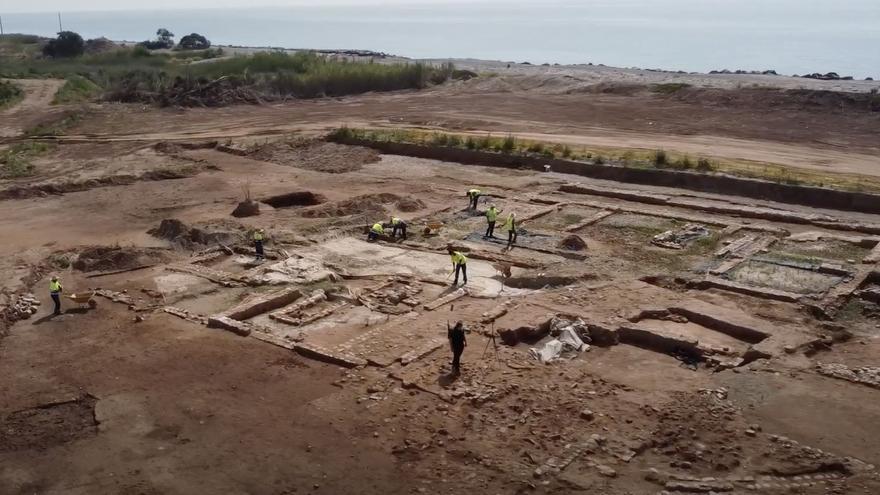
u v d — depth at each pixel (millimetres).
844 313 22203
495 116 58188
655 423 15969
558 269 25781
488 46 183375
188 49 131500
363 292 23969
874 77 99562
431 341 19953
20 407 17297
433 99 68500
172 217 34062
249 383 18172
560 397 17094
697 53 143875
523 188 38438
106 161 46219
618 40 187250
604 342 20328
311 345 19781
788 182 36000
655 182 39062
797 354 19031
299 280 25094
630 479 14109
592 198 36469
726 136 48656
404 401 17078
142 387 18062
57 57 108562
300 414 16703
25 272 26188
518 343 20469
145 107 66562
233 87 71250
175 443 15695
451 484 14156
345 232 30641
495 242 29328
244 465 14891
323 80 74562
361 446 15453
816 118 52156
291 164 45406
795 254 27219
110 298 23781
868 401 16719
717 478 14094
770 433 15586
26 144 51312
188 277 25656
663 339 19859
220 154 48406
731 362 18859
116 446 15625
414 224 32000
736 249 27750
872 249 27438
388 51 171750
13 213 35250
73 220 33938
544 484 14000
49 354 20016
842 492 13609
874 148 44469
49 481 14516
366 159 45812
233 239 29469
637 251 28125
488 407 16766
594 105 61125
